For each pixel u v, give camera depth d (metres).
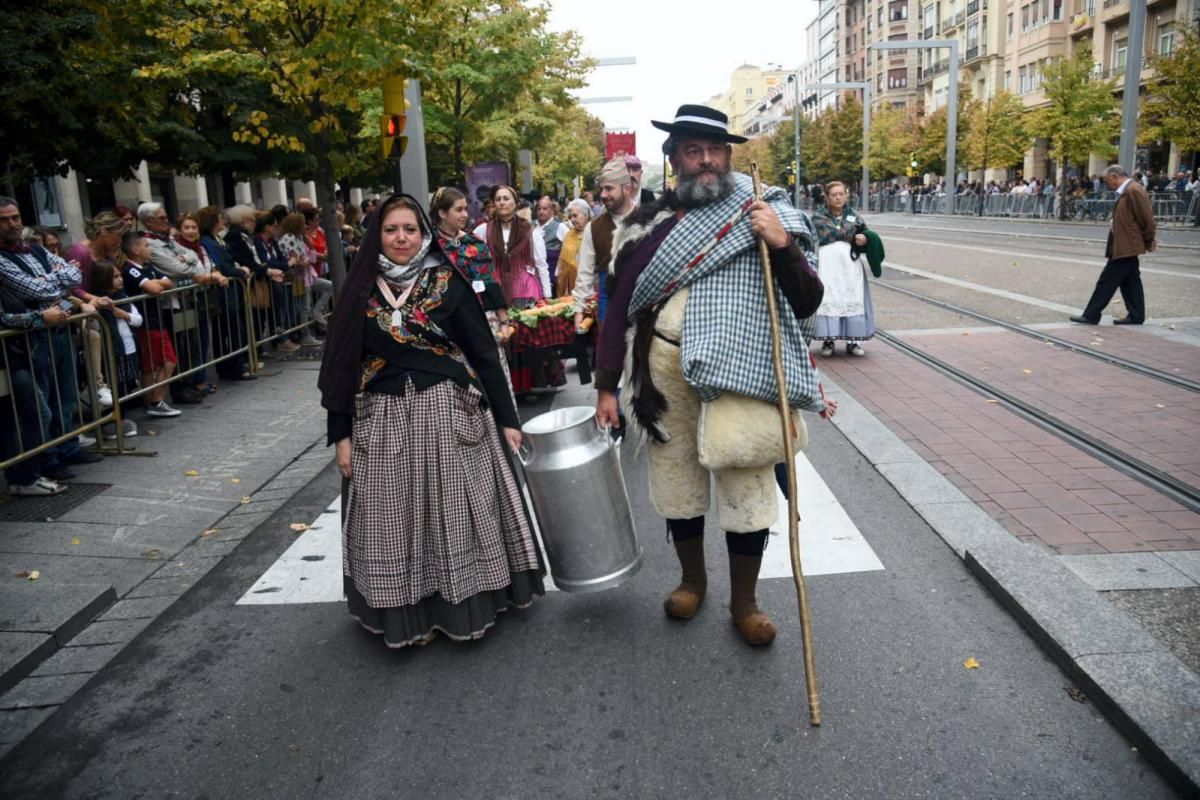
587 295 6.70
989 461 5.55
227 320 8.71
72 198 16.11
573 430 3.54
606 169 6.34
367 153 14.88
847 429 6.31
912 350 9.31
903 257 21.70
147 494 5.56
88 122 9.66
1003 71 61.47
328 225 10.65
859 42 98.19
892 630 3.54
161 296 7.51
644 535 4.72
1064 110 35.00
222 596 4.14
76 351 6.13
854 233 9.05
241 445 6.65
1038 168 54.78
